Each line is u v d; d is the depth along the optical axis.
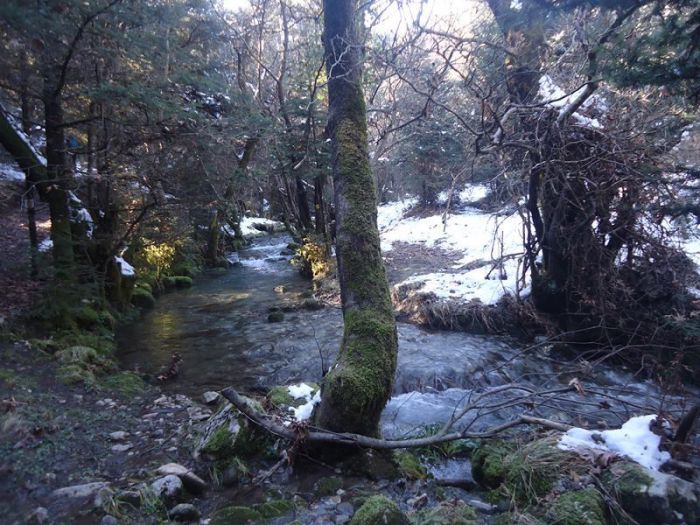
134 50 6.89
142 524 3.15
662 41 3.63
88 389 5.59
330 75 4.62
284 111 9.58
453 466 4.21
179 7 8.69
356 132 4.47
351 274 4.12
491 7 6.25
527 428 4.71
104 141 8.09
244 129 8.51
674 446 3.63
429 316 8.62
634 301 6.75
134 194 9.73
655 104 5.89
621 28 4.21
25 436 4.21
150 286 12.25
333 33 4.64
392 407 5.64
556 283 7.50
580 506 3.08
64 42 6.64
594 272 6.93
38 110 9.03
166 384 6.43
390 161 15.21
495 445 4.12
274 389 5.08
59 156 7.61
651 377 6.18
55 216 7.66
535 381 6.44
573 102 5.78
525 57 6.15
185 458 4.12
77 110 8.30
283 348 7.90
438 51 5.81
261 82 13.45
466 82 5.84
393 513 3.03
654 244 6.55
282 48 14.08
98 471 3.87
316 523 3.21
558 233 7.12
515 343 7.73
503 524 3.13
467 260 12.30
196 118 7.38
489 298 8.70
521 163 7.02
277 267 17.03
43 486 3.57
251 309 10.71
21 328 6.84
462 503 3.37
